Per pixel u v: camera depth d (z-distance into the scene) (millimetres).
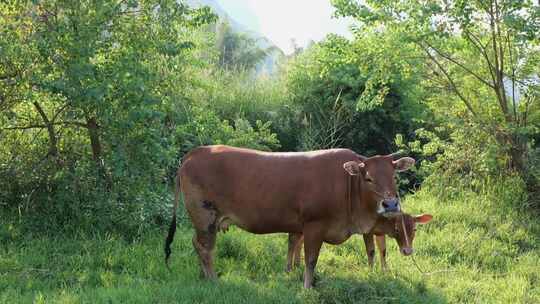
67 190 8867
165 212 9359
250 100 14719
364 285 6957
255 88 15367
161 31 8992
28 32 8508
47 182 9062
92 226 8672
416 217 7855
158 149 8445
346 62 11977
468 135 11375
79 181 8898
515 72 11391
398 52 11039
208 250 7484
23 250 7922
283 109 14656
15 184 9109
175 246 8617
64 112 9023
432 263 8539
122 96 8250
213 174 7391
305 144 12953
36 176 9070
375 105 13133
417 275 7816
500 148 10922
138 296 6414
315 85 14305
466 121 11492
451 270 8164
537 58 11273
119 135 8547
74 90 7914
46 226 8617
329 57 13328
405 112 13781
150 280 7215
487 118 11414
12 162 9117
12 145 9328
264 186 7250
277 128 14305
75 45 8141
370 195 7066
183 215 9727
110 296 6438
